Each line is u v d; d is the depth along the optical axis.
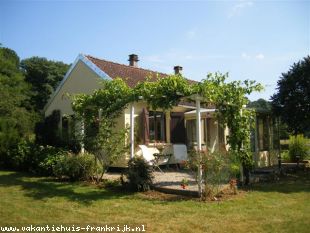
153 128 16.42
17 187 11.12
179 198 9.55
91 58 17.98
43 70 41.06
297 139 19.80
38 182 12.14
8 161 16.42
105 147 12.02
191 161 9.89
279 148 16.94
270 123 18.08
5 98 21.86
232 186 10.09
